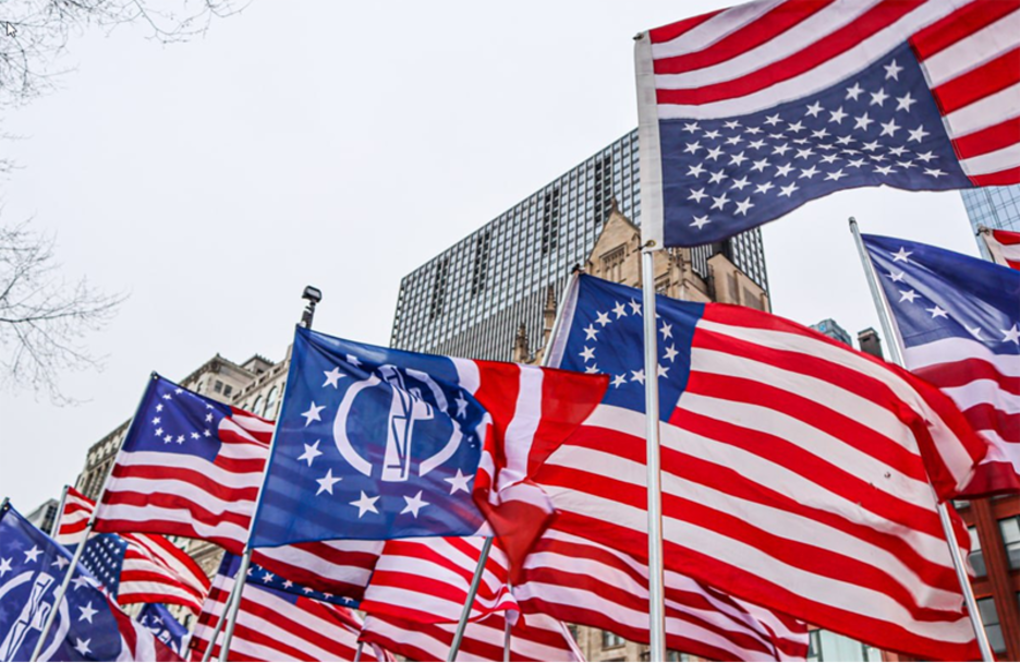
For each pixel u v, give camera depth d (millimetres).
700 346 12531
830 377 11828
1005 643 34594
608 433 12391
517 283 117438
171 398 17531
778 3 10195
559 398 12227
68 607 18391
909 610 10773
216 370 91562
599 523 11852
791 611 10562
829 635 37969
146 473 16703
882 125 8953
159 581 22688
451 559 15273
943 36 9078
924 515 10961
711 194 9273
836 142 9070
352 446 12273
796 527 11047
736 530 11086
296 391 12766
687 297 61188
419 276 141375
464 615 13148
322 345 13141
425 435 12258
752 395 11984
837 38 9656
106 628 18453
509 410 12156
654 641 6957
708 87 10039
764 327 12469
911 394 11133
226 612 15570
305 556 14617
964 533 11656
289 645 18531
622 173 113062
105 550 22969
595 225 110812
